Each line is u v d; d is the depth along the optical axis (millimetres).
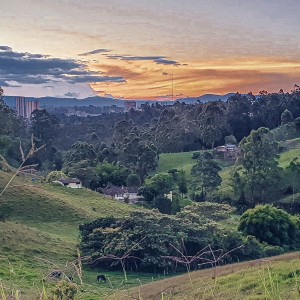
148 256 24062
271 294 3783
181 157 85125
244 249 29047
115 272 22266
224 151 82625
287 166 61750
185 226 29500
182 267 19781
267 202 56781
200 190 61188
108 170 67062
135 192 59562
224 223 39156
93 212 46562
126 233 28016
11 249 27484
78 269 3236
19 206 42750
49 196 46562
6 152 52906
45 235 33281
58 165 78312
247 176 58438
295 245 35594
